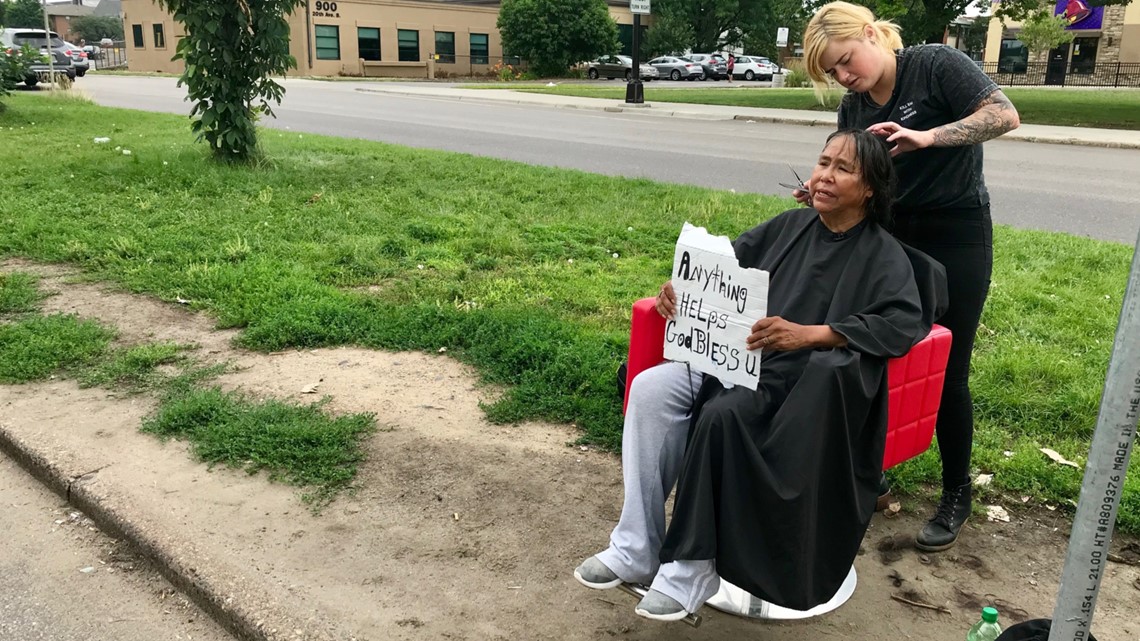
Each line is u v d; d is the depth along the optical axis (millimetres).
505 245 7078
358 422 4023
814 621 2838
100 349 4836
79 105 19312
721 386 2695
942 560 3195
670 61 50188
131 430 3980
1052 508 3531
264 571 2996
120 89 29109
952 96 2902
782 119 20906
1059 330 5352
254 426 3938
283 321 5160
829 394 2355
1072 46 43031
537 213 8484
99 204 8195
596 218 8234
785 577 2398
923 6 24750
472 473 3674
